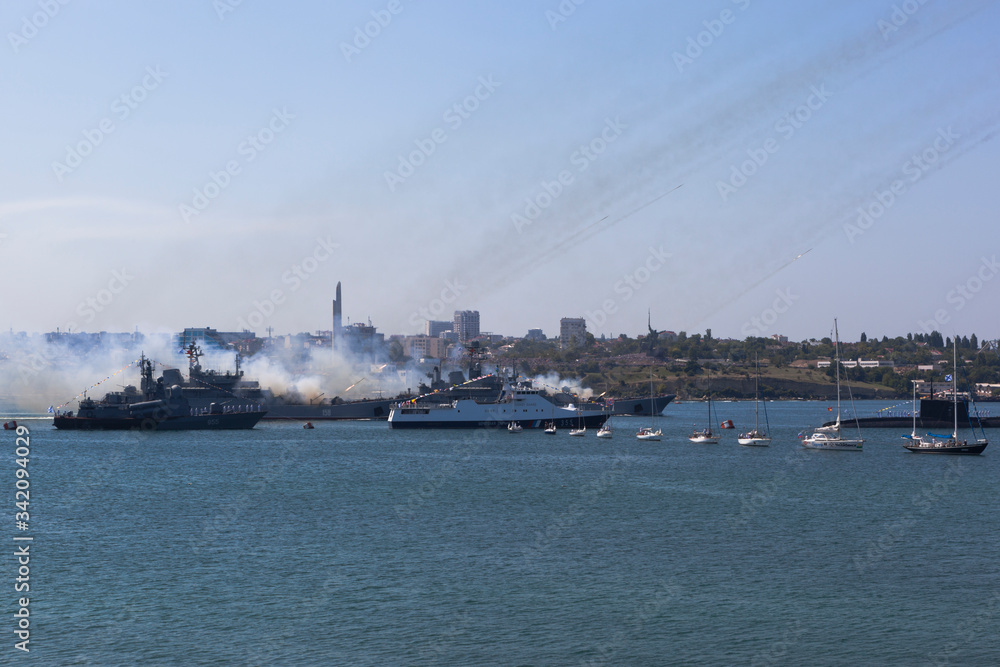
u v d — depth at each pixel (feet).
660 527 321.52
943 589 240.12
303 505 371.56
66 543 293.43
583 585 242.17
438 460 560.61
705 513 352.08
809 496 400.67
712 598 230.89
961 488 428.15
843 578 250.57
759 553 279.90
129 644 197.36
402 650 194.39
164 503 377.30
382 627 208.44
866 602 228.22
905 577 251.80
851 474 487.61
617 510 358.84
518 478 466.29
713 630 207.51
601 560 269.64
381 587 239.91
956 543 296.51
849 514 351.46
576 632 205.57
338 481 452.35
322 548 285.43
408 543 292.81
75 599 229.04
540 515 346.54
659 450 640.17
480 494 404.98
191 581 245.86
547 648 196.24
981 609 222.89
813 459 574.15
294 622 212.02
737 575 253.24
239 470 500.74
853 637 203.41
